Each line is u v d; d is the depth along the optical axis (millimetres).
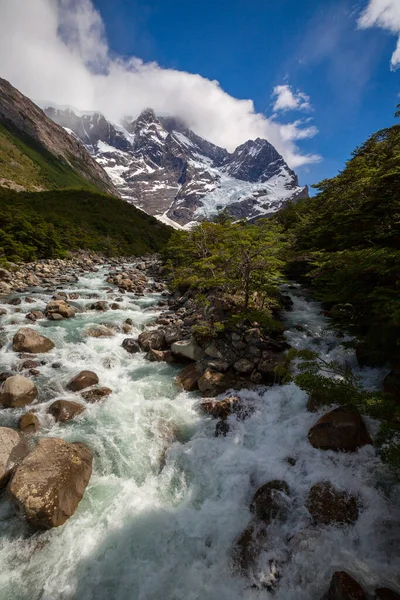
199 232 22719
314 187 21062
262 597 4176
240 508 5539
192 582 4402
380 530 4746
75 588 4312
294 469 6074
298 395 8422
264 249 12930
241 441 7164
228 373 9992
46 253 37906
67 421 7676
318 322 14594
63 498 5207
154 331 12812
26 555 4672
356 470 5766
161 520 5316
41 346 11336
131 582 4395
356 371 9281
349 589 3797
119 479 6188
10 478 5613
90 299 20031
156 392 9273
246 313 12273
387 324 7797
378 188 11562
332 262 10438
